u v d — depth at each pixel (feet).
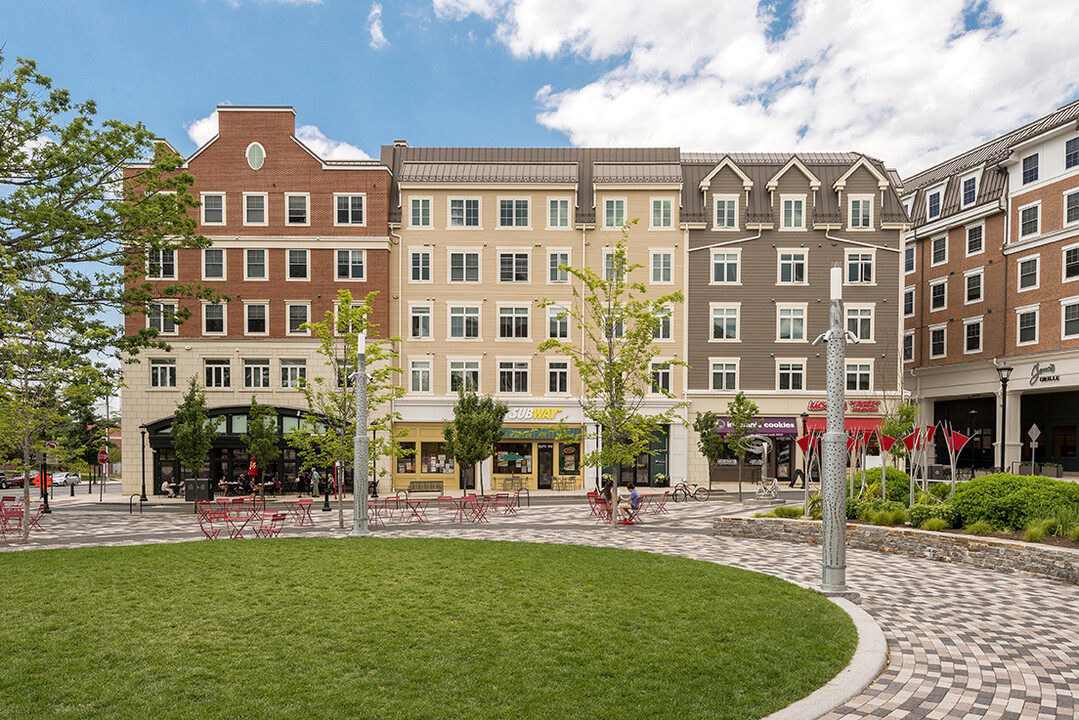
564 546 53.31
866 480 71.00
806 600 34.83
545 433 125.70
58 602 34.04
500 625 29.78
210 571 42.06
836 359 38.27
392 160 136.05
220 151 124.98
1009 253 127.34
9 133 76.84
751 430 119.55
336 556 47.75
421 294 128.88
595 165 132.87
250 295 124.06
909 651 28.12
